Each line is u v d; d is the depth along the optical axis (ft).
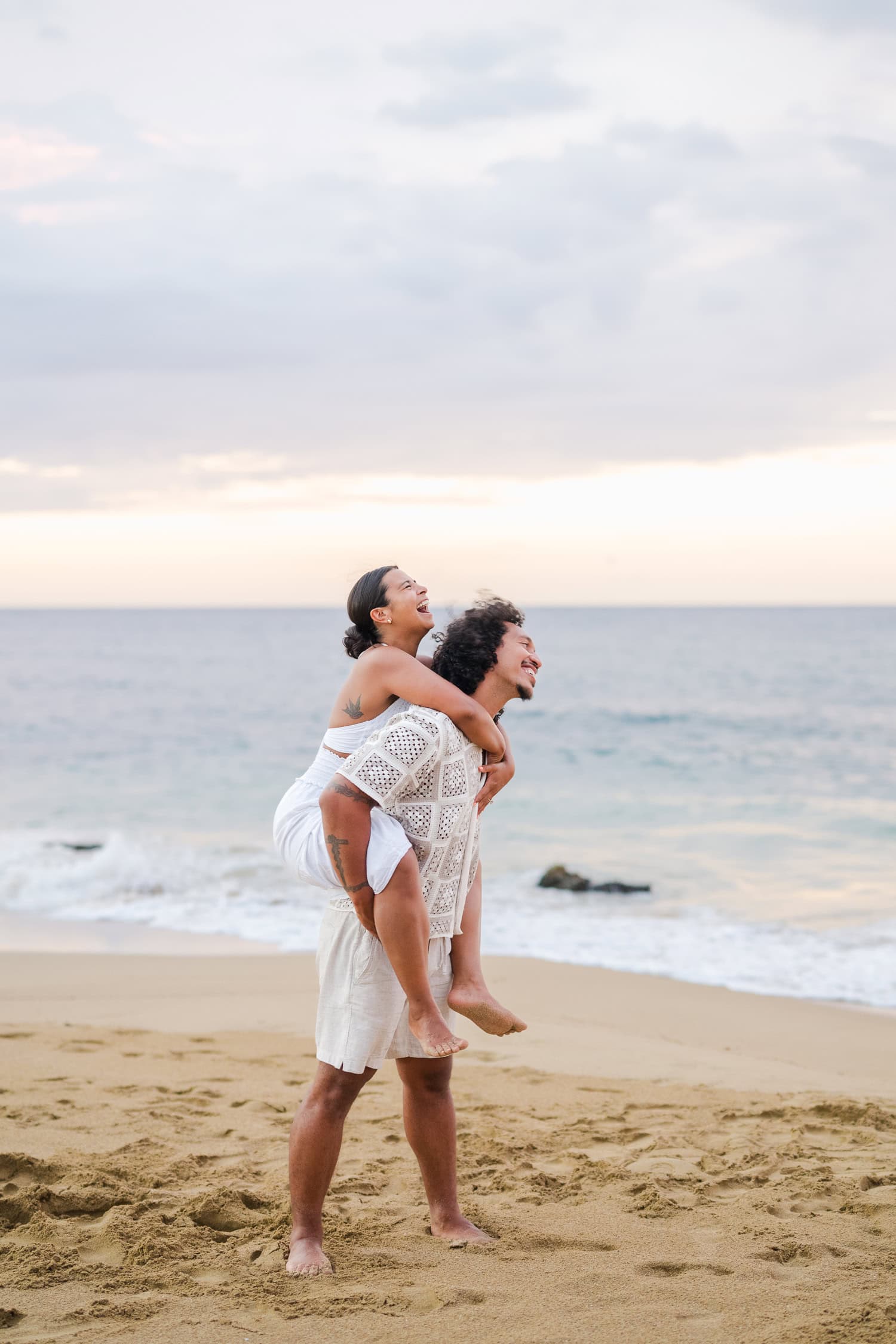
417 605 10.12
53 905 37.32
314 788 9.91
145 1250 9.22
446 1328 7.80
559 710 110.63
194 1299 8.39
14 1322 8.02
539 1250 9.48
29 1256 9.13
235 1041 20.33
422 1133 9.82
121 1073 17.30
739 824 55.93
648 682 140.15
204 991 25.31
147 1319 8.02
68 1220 10.18
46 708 113.60
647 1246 9.50
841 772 73.41
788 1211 10.53
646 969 28.99
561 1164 12.63
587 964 29.50
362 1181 11.45
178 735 94.68
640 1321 7.91
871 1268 8.94
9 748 86.94
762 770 74.69
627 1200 10.78
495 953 30.78
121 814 59.47
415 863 8.89
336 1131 9.26
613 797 64.69
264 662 184.03
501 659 9.73
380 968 9.18
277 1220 9.83
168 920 34.94
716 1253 9.31
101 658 196.24
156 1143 12.97
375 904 8.83
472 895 10.08
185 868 43.68
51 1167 11.41
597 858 47.37
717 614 530.27
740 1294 8.40
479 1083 17.81
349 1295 8.29
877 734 91.81
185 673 159.84
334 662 183.62
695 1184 11.48
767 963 29.50
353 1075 9.30
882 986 27.07
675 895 39.68
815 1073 19.45
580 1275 8.79
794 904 37.99
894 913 36.29
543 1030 22.33
